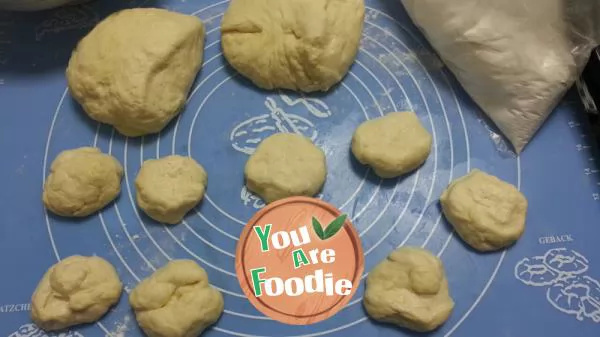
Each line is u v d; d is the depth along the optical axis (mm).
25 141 281
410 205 269
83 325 249
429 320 236
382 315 242
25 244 263
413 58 297
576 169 276
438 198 271
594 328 248
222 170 276
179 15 282
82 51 271
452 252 261
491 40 264
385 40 302
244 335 248
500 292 254
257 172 262
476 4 266
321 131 282
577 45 273
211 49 300
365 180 274
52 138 282
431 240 263
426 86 292
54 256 261
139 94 258
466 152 279
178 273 239
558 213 267
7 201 271
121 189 272
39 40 300
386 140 264
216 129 283
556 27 268
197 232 265
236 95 290
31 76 293
